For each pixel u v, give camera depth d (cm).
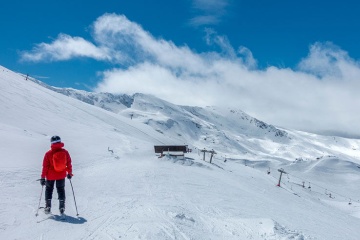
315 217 2261
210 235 925
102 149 3650
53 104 6569
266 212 1750
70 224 856
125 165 2770
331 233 1577
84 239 755
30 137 2906
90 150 3372
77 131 4797
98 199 1226
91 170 2255
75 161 2550
